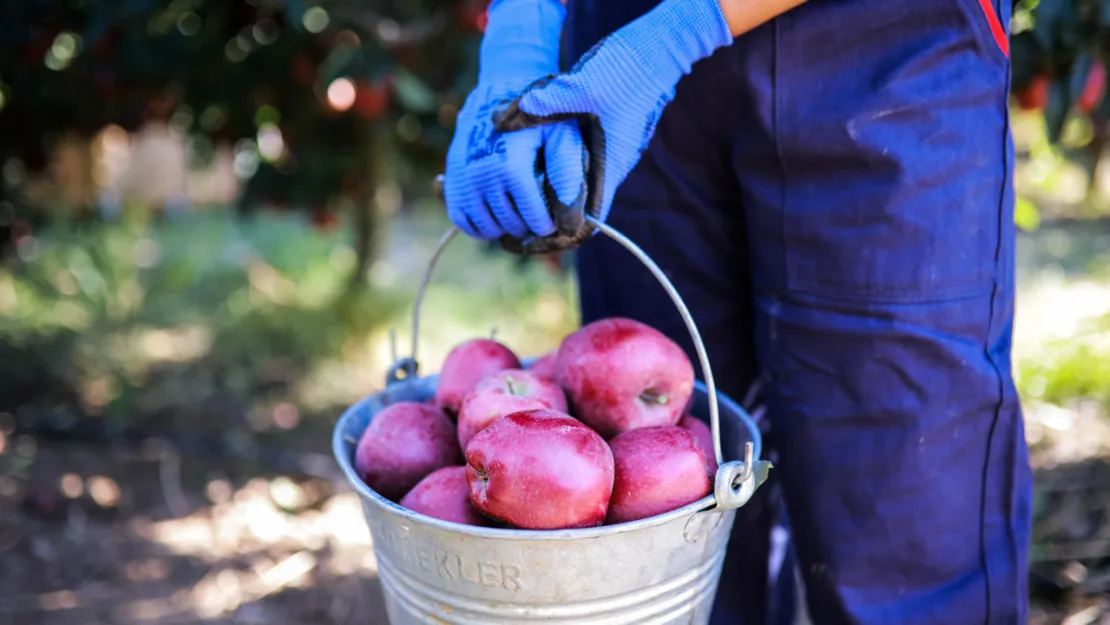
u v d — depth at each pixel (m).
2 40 2.68
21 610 1.97
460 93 2.46
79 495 2.50
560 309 4.09
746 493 0.93
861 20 1.06
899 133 1.06
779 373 1.21
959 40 1.05
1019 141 4.73
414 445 1.13
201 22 2.95
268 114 3.44
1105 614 1.83
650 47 1.04
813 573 1.24
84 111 3.22
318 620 2.00
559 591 0.91
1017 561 1.17
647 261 0.99
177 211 6.40
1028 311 3.70
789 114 1.11
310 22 2.77
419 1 2.59
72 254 4.06
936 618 1.16
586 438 0.95
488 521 1.02
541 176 1.06
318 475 2.72
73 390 3.21
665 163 1.29
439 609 0.97
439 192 1.19
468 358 1.22
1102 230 5.40
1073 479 2.42
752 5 1.02
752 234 1.22
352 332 3.73
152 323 3.90
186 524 2.39
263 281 4.41
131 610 2.01
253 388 3.36
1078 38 1.80
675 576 0.96
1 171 3.33
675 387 1.13
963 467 1.14
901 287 1.09
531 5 1.19
